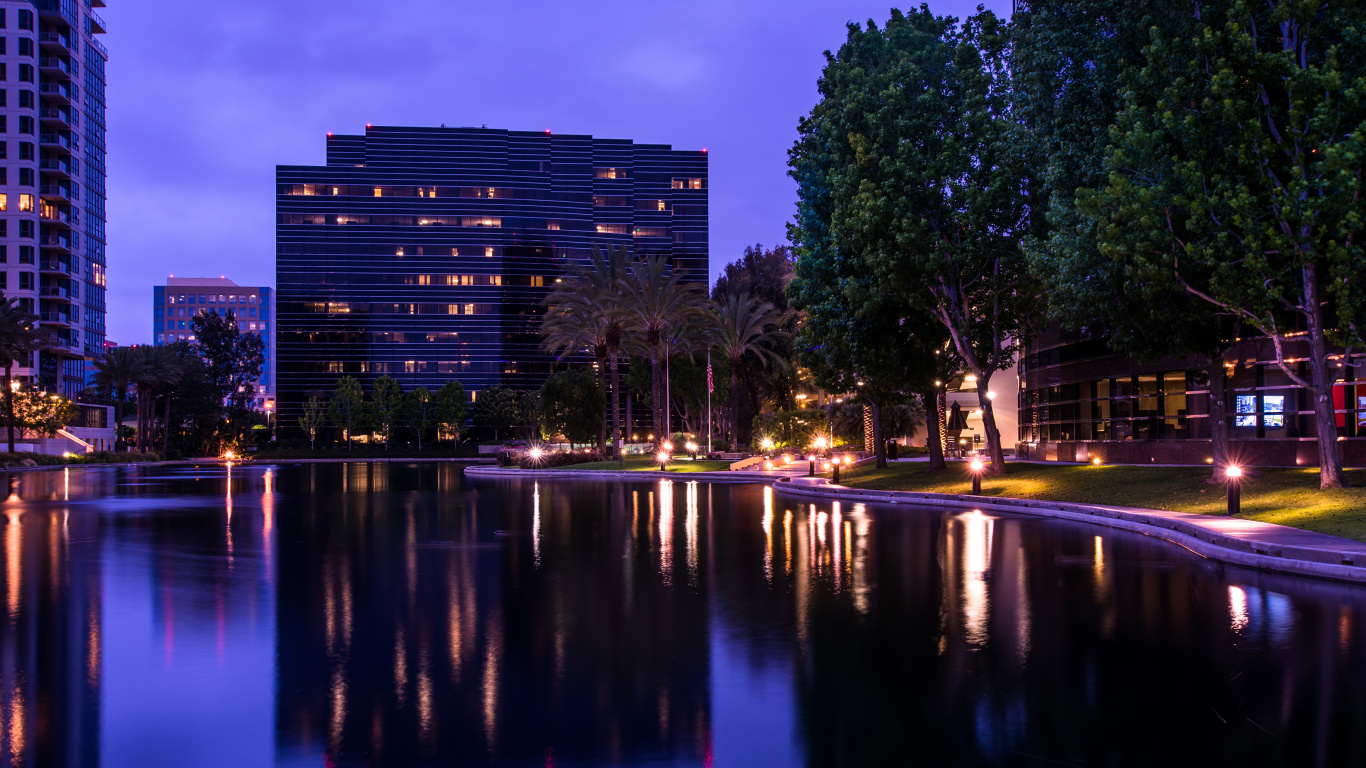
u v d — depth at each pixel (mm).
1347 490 21953
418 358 133125
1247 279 21891
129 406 159625
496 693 8016
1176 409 36656
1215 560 16531
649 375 94750
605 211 140500
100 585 14055
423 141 134125
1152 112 26359
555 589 13555
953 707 7531
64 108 113938
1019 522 24406
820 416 79250
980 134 33562
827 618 11242
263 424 152125
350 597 12906
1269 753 6418
